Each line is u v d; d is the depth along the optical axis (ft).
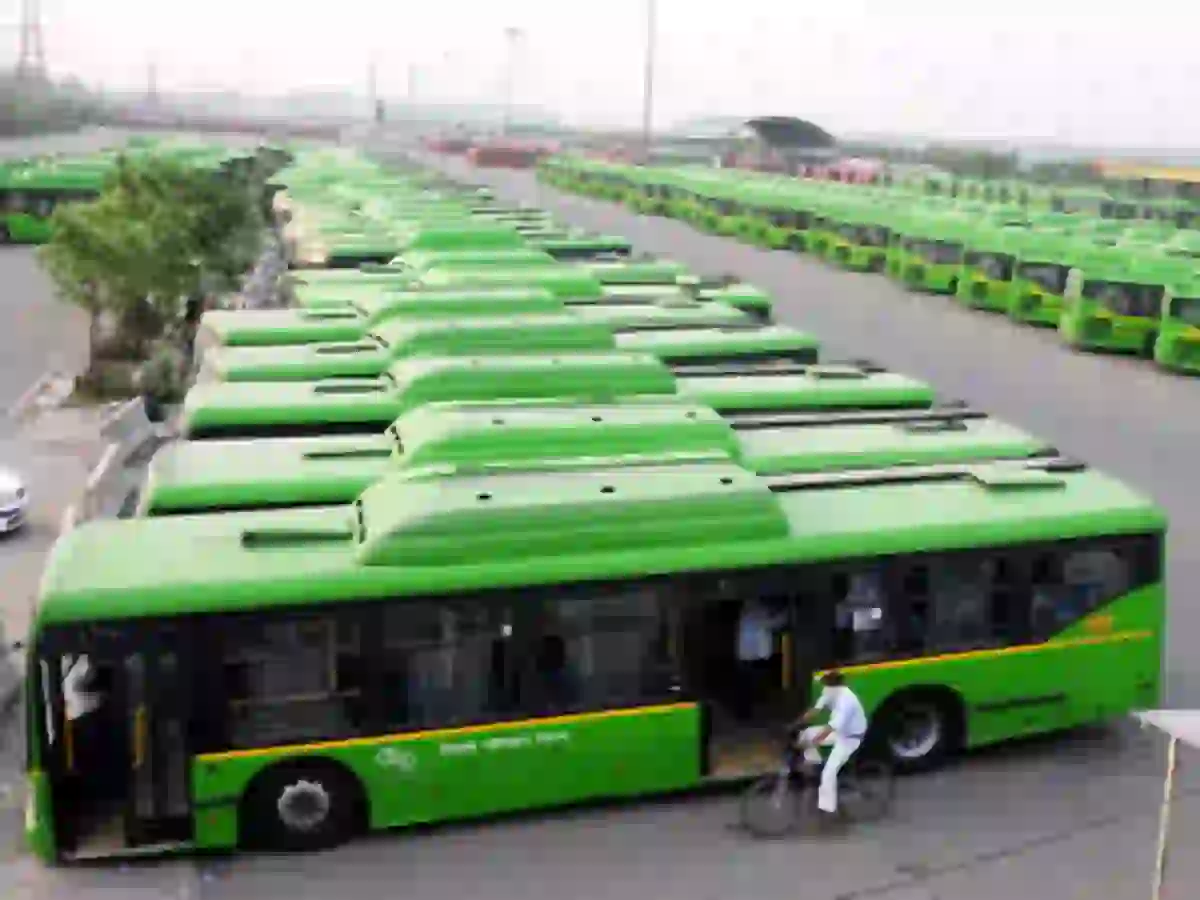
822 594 36.04
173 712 31.71
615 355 52.60
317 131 573.33
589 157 358.23
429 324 56.59
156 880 32.04
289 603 31.73
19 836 33.78
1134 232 148.97
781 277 161.38
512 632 33.50
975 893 32.17
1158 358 108.17
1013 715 38.63
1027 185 264.11
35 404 79.25
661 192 237.25
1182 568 56.80
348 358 53.36
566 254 104.63
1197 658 46.83
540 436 40.32
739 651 36.60
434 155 442.91
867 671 36.73
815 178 300.61
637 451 40.93
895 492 39.55
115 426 65.82
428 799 33.83
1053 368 107.24
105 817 33.22
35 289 130.41
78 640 30.83
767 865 33.27
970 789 37.55
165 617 31.14
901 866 33.37
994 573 37.76
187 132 501.15
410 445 40.11
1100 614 38.99
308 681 32.45
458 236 94.27
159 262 79.46
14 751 38.01
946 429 47.65
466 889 31.94
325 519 35.37
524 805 34.65
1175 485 70.95
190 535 34.17
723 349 60.59
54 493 62.13
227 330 59.11
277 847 33.37
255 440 43.45
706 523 34.94
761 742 37.32
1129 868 33.45
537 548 33.47
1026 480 40.06
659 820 35.37
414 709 33.22
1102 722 42.06
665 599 34.58
